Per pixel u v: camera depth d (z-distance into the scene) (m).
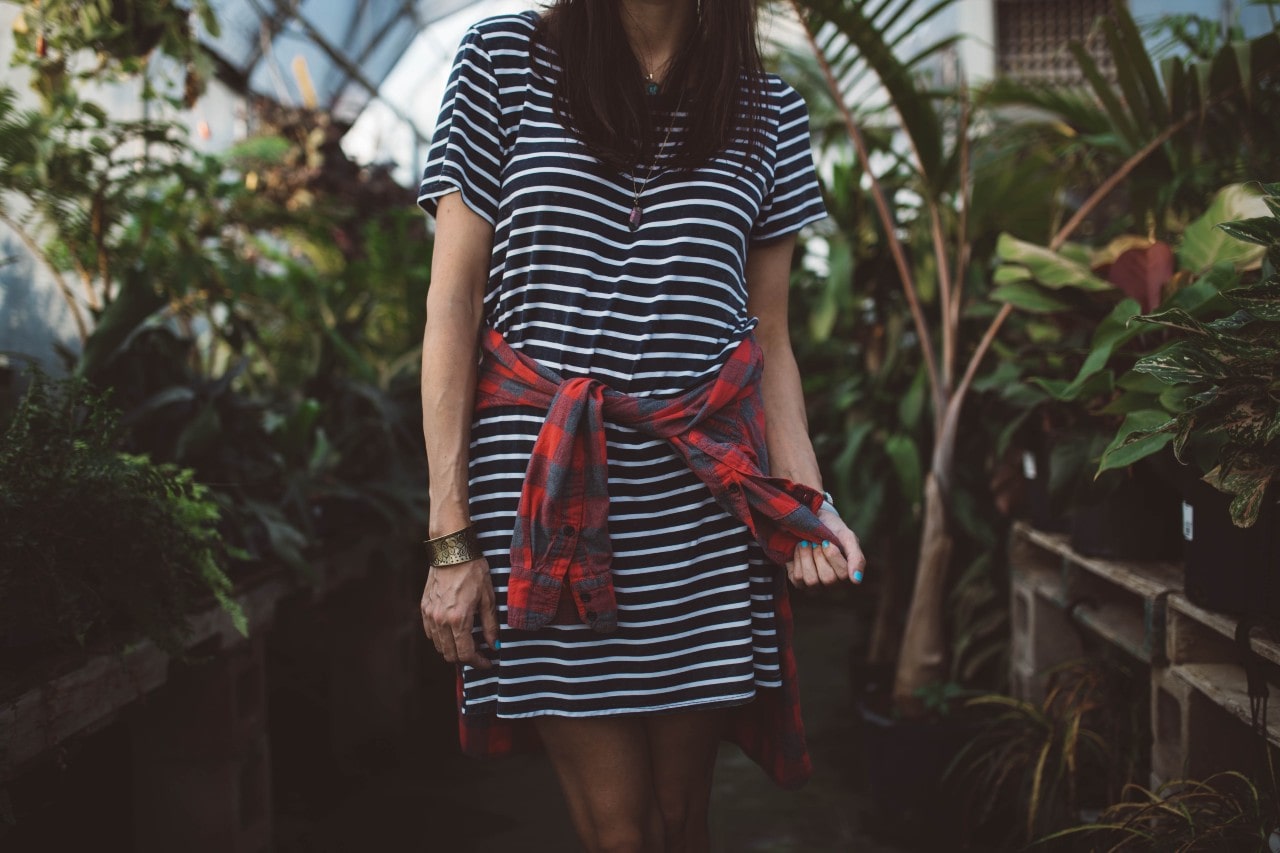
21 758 1.35
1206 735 1.67
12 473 1.53
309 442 2.90
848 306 3.14
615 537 1.17
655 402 1.16
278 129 4.81
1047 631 2.47
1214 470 1.38
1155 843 1.57
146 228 2.85
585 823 1.21
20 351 2.81
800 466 1.29
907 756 2.37
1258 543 1.52
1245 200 2.00
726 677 1.17
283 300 3.52
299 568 2.21
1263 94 2.35
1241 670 1.68
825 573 1.19
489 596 1.17
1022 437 2.50
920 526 3.08
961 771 2.35
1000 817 2.37
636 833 1.19
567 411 1.14
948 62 5.42
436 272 1.19
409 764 2.81
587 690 1.16
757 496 1.17
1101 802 2.11
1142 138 2.45
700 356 1.18
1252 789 1.46
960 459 2.96
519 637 1.17
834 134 3.26
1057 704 2.30
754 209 1.25
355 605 2.98
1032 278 2.21
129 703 1.70
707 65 1.20
